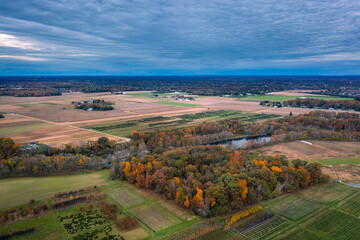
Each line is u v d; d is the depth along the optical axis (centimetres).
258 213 9525
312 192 11219
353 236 8231
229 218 9181
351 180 12481
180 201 9919
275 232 8431
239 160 13212
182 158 12912
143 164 12712
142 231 8456
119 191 11294
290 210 9712
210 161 13175
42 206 9612
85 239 8044
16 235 8225
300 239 8088
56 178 12738
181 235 8238
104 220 9100
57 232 8400
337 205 10119
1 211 9294
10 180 12394
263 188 10506
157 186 10988
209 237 8175
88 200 10400
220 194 9475
